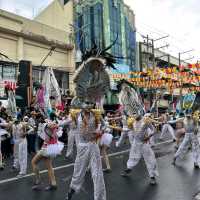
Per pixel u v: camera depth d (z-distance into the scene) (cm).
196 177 808
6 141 1196
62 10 2892
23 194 674
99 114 570
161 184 739
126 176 830
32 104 1578
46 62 2356
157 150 1323
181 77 2142
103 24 3148
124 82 1245
